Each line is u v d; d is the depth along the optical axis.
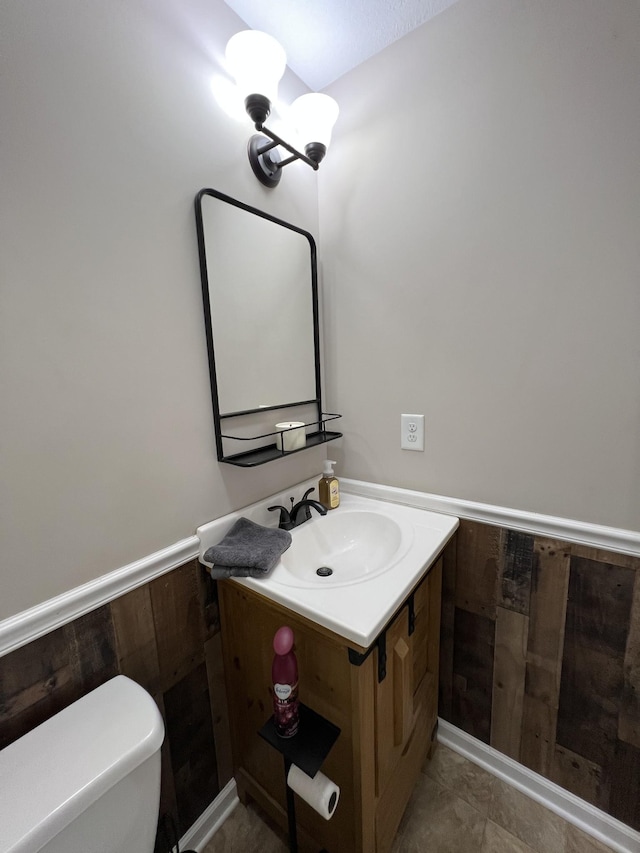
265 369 1.17
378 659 0.82
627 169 0.82
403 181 1.13
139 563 0.88
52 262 0.70
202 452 1.01
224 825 1.11
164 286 0.89
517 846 1.04
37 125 0.66
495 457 1.09
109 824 0.62
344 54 1.13
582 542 0.98
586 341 0.92
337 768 0.86
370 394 1.31
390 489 1.31
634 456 0.90
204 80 0.93
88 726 0.68
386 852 0.97
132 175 0.80
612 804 1.04
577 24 0.83
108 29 0.75
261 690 0.99
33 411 0.69
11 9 0.62
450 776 1.22
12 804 0.55
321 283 1.37
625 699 0.98
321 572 1.10
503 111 0.94
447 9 0.98
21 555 0.69
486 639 1.18
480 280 1.04
